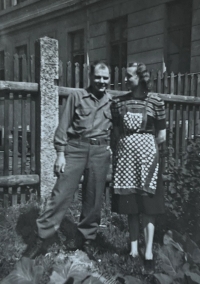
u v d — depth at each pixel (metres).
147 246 3.19
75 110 3.20
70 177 3.19
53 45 4.41
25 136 4.49
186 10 10.37
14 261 3.23
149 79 3.08
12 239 3.62
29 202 4.43
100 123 3.21
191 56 10.05
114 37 12.58
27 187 4.56
